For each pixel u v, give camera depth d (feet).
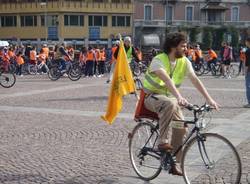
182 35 21.49
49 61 112.27
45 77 100.32
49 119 42.73
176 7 284.61
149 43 268.62
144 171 23.99
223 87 74.28
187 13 287.69
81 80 90.17
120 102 27.58
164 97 21.53
